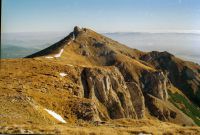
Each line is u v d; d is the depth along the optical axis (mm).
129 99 142375
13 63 97062
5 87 60719
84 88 113875
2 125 28469
